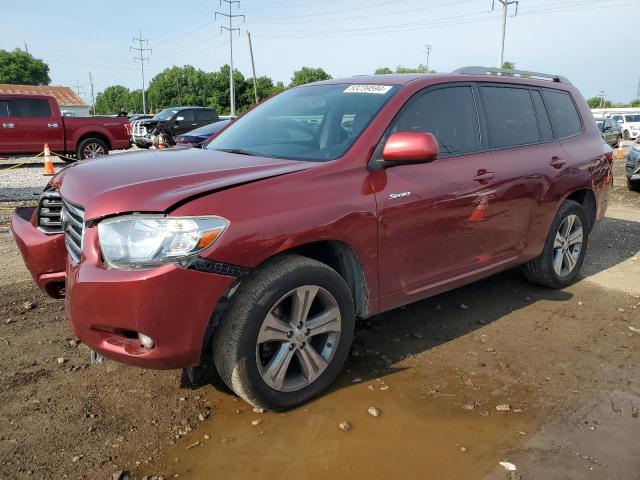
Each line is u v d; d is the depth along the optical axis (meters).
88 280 2.53
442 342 3.82
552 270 4.76
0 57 87.19
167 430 2.79
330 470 2.51
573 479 2.46
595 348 3.78
